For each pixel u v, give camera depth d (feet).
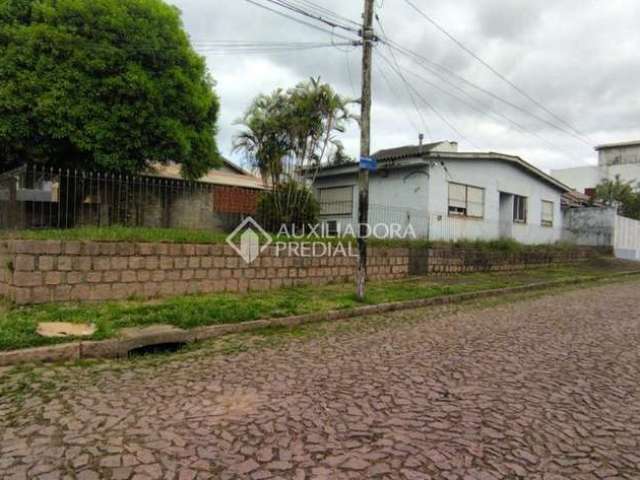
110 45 38.40
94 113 37.99
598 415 12.22
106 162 38.81
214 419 11.44
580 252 70.79
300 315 24.58
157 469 9.00
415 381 14.65
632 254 83.30
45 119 36.58
